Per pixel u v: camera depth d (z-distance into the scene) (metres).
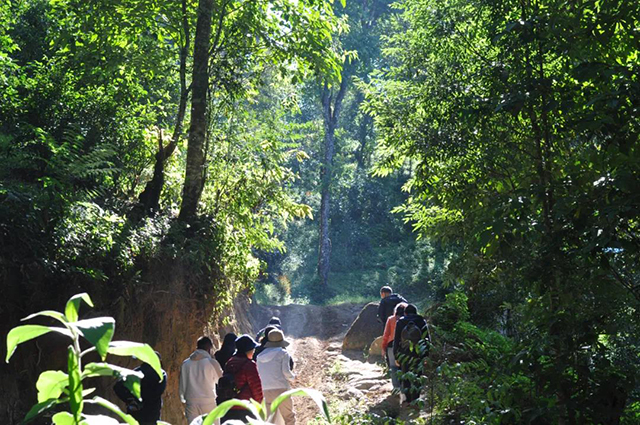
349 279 38.22
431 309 14.59
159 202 12.90
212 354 12.68
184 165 14.43
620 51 7.42
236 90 13.28
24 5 13.43
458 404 8.17
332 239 41.97
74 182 10.29
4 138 8.73
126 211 10.88
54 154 9.34
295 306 25.89
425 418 9.10
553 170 7.70
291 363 10.10
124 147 12.27
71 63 12.09
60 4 12.53
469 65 9.74
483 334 11.38
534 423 6.86
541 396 6.93
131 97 12.70
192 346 11.34
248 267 13.75
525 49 7.71
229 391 8.39
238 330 17.39
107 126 11.85
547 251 6.60
